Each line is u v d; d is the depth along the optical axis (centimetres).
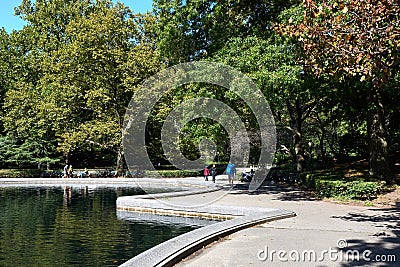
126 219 1414
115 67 3528
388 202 1545
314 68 1051
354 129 3127
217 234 920
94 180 3259
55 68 3522
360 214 1280
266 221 1141
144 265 657
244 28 2023
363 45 930
